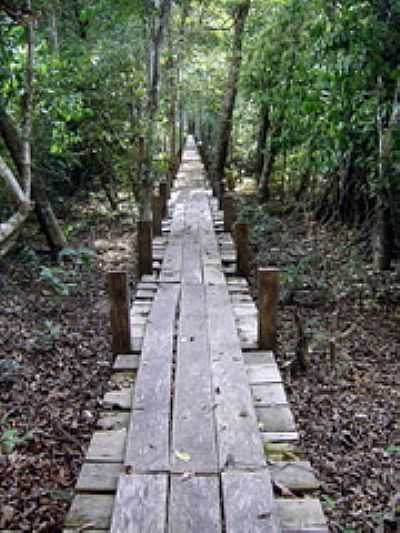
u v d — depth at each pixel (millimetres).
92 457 2783
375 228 7879
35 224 10156
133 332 4387
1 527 2918
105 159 12188
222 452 2775
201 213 9930
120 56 10719
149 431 2971
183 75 19531
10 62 5562
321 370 5020
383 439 3951
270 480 2557
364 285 7137
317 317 6344
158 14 9008
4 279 7629
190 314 4730
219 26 17672
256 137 19312
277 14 11875
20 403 4348
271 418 3146
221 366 3746
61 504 3127
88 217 12172
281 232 11062
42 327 6039
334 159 7500
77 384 4711
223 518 2311
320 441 3949
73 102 7125
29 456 3629
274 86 12227
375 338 5734
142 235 6004
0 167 3605
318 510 2393
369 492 3387
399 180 6523
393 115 6316
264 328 4020
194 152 26734
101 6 8953
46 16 9742
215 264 6367
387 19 5980
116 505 2385
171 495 2449
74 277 7938
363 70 6227
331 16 6797
